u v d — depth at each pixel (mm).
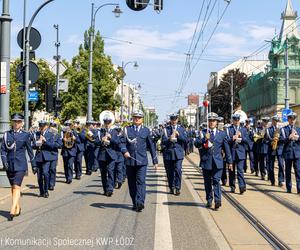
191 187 16094
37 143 13398
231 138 14086
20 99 49000
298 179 14180
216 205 11469
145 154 11383
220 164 11453
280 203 12445
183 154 14367
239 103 83375
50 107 22594
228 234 8977
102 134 14023
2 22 15602
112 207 11891
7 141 10508
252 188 15648
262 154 18391
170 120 14383
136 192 11305
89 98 31703
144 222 10008
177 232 9086
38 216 10625
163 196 13883
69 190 15305
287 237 8703
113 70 46344
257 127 19484
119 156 15898
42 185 13656
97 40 45688
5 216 10602
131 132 11359
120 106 55156
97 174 21344
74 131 18375
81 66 45000
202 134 11523
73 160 17672
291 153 14250
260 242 8367
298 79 59906
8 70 15641
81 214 10883
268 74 62844
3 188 14812
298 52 60781
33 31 18016
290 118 14398
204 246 8047
